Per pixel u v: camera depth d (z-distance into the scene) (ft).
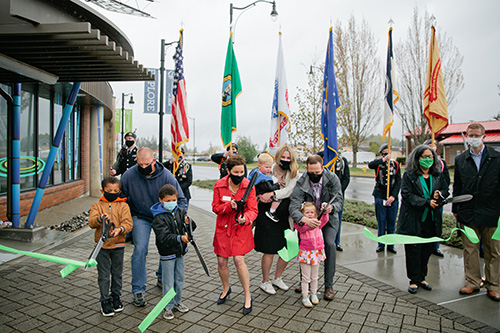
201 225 27.58
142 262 12.23
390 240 10.13
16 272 15.49
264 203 13.51
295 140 36.60
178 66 17.25
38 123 29.76
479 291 13.75
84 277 14.98
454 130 112.47
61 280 14.61
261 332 10.48
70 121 38.22
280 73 18.01
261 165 13.34
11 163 21.18
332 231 13.09
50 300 12.64
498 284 12.93
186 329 10.65
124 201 12.28
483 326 10.84
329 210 12.28
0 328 10.57
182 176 17.35
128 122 79.46
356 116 87.04
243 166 11.95
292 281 14.99
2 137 25.20
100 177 44.50
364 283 14.55
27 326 10.71
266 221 13.48
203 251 19.62
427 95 19.22
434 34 19.10
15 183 21.26
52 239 21.20
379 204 19.45
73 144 39.22
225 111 17.61
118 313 11.70
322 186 13.24
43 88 31.24
